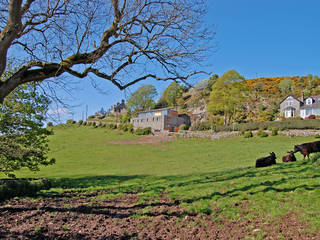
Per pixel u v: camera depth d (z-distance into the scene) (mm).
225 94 54406
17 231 5402
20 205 8055
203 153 32281
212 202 7641
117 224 6219
